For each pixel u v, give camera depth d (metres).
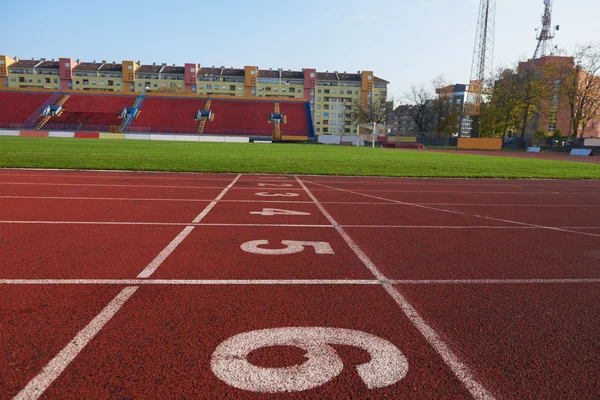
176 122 65.38
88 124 61.81
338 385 2.24
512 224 6.97
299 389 2.20
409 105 80.38
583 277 4.20
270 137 63.25
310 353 2.56
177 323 2.93
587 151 44.19
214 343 2.65
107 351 2.53
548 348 2.71
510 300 3.54
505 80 60.03
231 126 66.19
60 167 14.28
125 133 56.62
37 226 5.88
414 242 5.54
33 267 4.07
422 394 2.19
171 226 6.11
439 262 4.62
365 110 93.00
